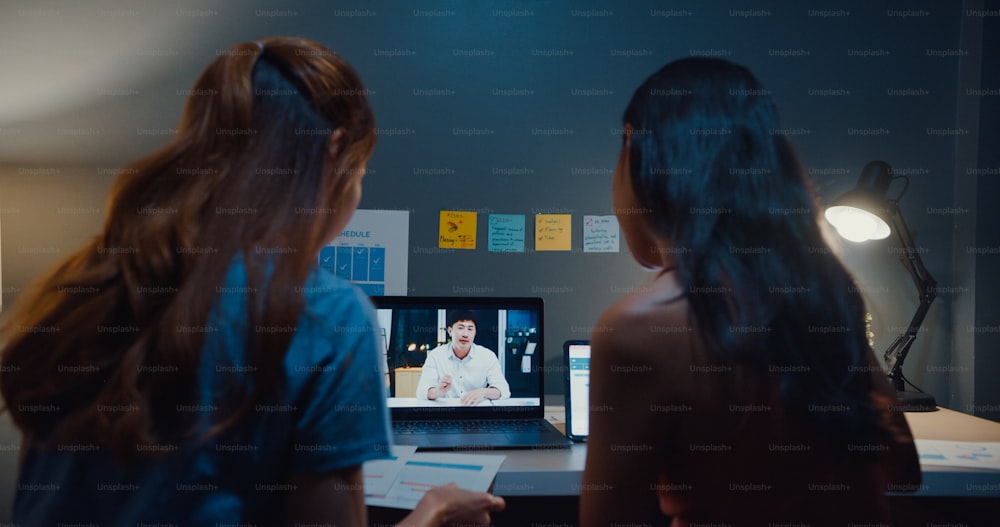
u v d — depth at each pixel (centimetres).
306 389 56
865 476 68
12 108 177
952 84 198
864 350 71
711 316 66
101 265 55
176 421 52
